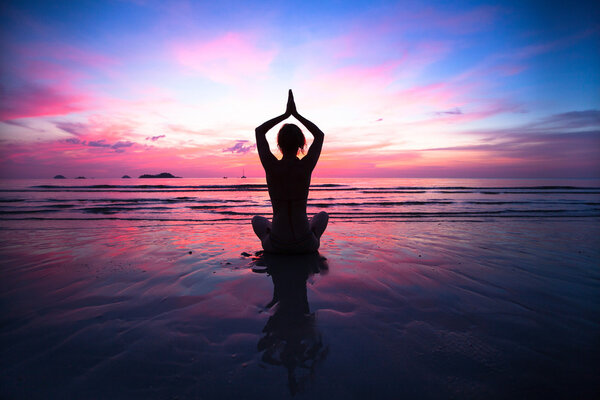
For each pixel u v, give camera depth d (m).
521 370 1.17
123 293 2.03
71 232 4.84
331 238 4.29
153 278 2.37
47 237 4.32
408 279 2.36
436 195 17.50
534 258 3.06
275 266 2.75
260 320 1.63
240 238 4.29
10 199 13.29
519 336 1.45
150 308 1.78
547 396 1.02
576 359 1.25
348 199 14.45
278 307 1.81
